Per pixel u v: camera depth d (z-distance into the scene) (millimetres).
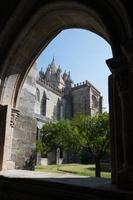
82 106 62438
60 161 47906
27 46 7992
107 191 3773
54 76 76250
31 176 5566
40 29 7664
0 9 7207
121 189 3945
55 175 6156
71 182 4586
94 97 64438
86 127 23750
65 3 6219
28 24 7258
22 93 9242
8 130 7809
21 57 8156
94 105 63688
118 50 4980
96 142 22953
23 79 8648
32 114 9766
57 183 4387
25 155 8914
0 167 7387
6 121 7750
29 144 9242
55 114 58938
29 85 9812
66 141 27266
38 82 54375
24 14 7137
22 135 8883
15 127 8531
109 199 3689
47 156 44375
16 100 8523
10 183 5109
